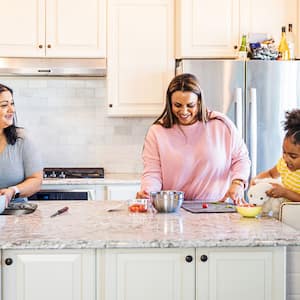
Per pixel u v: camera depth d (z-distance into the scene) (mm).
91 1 4008
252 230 1814
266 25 4000
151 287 1705
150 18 4039
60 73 4004
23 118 4371
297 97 3811
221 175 2576
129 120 4414
